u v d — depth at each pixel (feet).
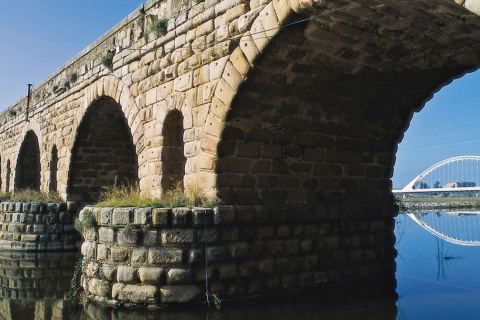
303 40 35.58
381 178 51.37
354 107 45.19
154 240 37.37
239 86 38.04
